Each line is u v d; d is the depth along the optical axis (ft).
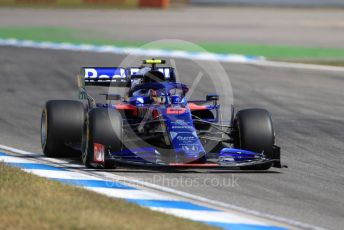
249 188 106.52
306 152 138.10
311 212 94.99
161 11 531.09
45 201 89.10
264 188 107.04
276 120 172.14
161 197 98.73
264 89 219.61
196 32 394.32
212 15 500.74
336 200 101.96
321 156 134.62
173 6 580.30
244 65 271.28
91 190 98.02
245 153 114.62
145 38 362.12
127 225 79.56
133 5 558.97
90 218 81.51
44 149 127.03
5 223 80.38
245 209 94.73
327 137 153.28
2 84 226.38
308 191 106.52
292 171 119.96
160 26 422.82
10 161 122.31
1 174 102.89
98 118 114.21
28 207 86.33
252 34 390.21
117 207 88.12
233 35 383.45
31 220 81.25
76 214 83.46
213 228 82.64
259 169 119.44
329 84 230.07
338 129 161.79
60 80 234.79
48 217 81.97
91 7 548.31
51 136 124.47
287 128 162.61
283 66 270.05
